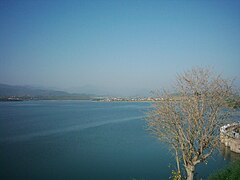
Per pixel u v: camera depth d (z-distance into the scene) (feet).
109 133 224.33
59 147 165.78
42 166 123.54
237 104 60.95
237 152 130.11
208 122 59.57
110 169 117.39
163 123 63.21
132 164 125.29
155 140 185.57
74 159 135.85
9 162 130.00
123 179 103.91
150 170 114.83
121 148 161.48
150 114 67.21
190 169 64.23
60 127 267.39
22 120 334.85
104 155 143.95
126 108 635.25
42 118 364.79
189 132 61.36
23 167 121.70
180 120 61.87
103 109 597.11
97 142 182.39
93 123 304.50
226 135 138.41
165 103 62.44
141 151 152.15
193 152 62.64
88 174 111.75
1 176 108.78
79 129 252.42
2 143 179.22
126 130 243.19
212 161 117.39
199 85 60.44
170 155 139.95
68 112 490.08
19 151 153.89
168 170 114.01
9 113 453.58
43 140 191.21
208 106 59.36
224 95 59.06
